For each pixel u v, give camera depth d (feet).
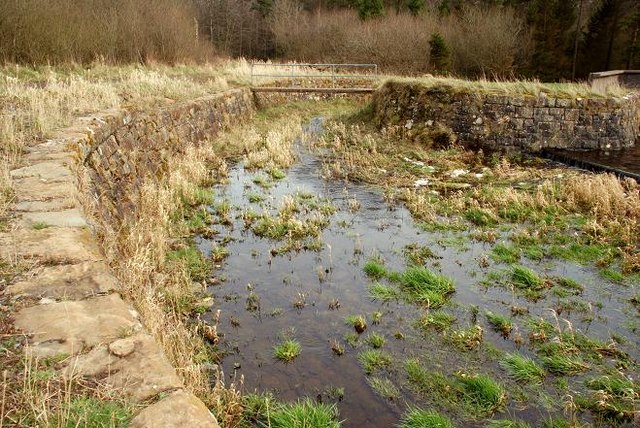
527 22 111.55
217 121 49.26
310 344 16.56
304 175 37.83
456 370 15.26
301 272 21.76
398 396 14.15
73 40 53.42
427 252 23.88
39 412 6.73
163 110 35.86
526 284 20.63
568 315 18.33
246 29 152.87
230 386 13.98
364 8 134.51
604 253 23.16
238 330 17.22
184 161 35.37
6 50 45.91
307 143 48.29
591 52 109.19
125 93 37.55
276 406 13.35
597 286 20.48
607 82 56.75
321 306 18.98
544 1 101.35
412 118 48.39
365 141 47.21
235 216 28.19
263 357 15.79
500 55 93.30
